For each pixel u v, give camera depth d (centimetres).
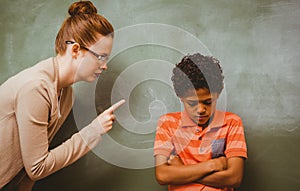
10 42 150
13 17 151
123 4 146
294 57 137
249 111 137
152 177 140
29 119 102
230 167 111
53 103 108
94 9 118
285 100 136
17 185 121
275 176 135
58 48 114
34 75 105
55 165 107
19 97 102
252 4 139
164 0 144
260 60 138
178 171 112
